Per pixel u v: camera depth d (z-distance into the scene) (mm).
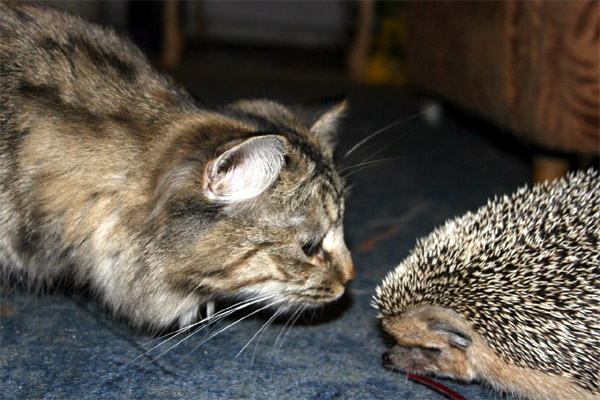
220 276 447
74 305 532
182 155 427
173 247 435
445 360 485
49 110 438
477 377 489
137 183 436
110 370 454
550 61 595
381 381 469
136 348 482
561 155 687
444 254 482
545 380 464
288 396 441
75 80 450
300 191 445
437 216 748
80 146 436
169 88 480
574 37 566
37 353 466
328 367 479
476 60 771
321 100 548
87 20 502
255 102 532
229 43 1996
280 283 462
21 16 469
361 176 881
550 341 449
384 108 1328
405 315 484
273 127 471
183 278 447
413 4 1079
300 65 1802
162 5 1791
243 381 454
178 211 428
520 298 456
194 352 485
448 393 464
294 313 509
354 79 1685
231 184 424
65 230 446
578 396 460
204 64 1729
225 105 524
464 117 1226
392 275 502
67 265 467
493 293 462
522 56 642
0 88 441
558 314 447
